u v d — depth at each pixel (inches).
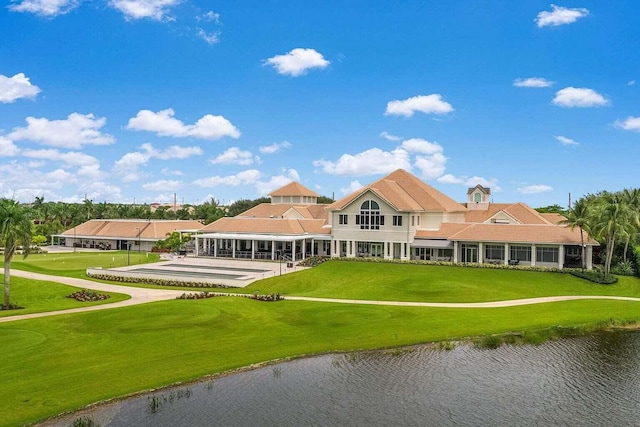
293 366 1483.8
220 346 1632.6
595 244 2960.1
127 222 5497.1
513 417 1175.0
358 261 3415.4
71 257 4325.8
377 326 1881.2
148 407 1195.3
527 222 3690.9
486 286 2704.2
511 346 1689.2
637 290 2655.0
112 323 1887.3
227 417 1151.0
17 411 1140.5
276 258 3870.6
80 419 1125.7
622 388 1347.2
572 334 1840.6
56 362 1449.3
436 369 1470.2
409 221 3484.3
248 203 7155.5
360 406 1220.5
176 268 3476.9
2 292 2770.7
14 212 2353.6
